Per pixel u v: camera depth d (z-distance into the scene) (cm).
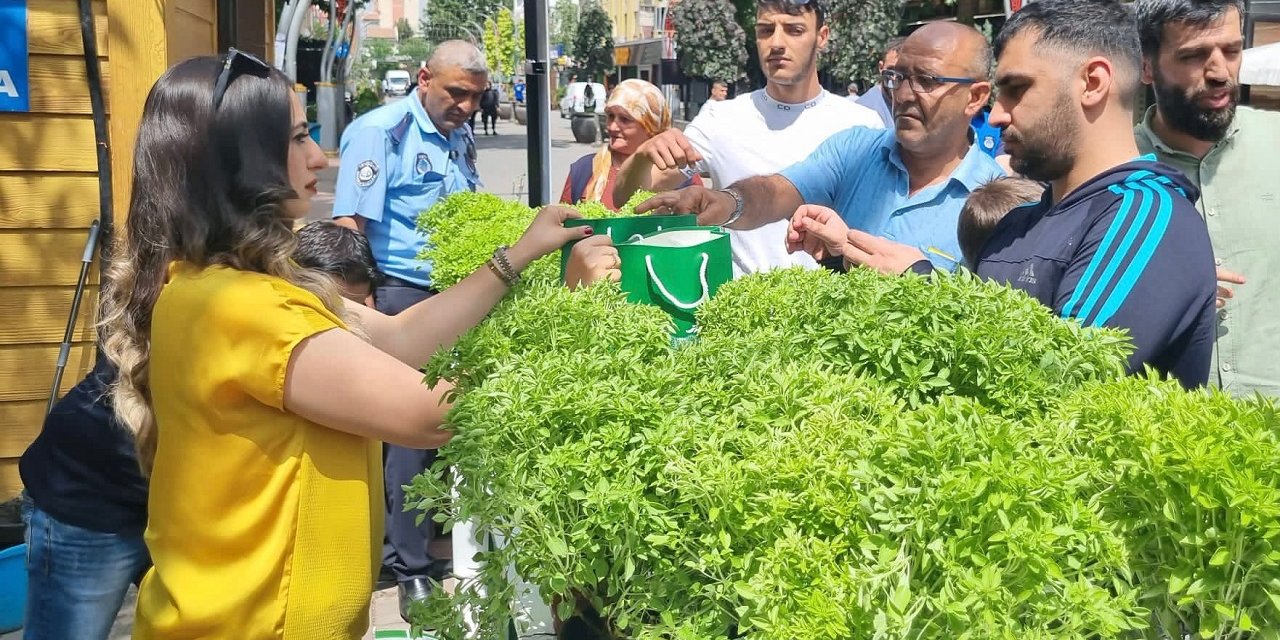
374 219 512
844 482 133
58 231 456
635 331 195
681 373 175
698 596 145
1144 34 300
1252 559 129
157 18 447
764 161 424
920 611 124
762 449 143
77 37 446
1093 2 220
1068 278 211
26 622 291
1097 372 176
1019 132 223
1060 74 217
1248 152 305
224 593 191
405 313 235
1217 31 288
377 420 190
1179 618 141
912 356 174
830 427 144
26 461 286
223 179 195
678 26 1667
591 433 154
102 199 449
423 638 267
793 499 133
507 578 177
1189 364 208
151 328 200
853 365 180
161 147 197
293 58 1944
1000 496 124
